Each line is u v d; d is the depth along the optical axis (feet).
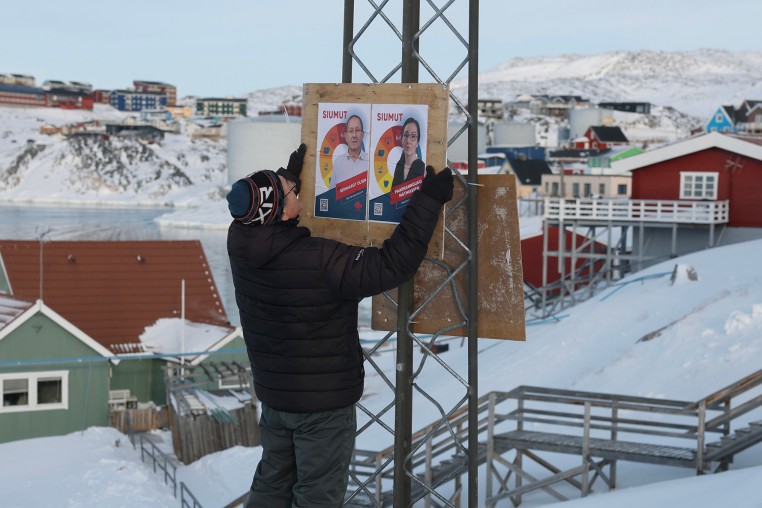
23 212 550.36
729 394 42.37
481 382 86.22
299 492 13.15
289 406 12.93
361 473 47.50
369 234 14.14
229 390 87.97
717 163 131.95
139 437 85.56
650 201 129.39
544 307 123.54
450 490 52.54
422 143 13.61
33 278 103.60
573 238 129.90
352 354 13.12
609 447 44.93
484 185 14.43
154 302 105.60
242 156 483.51
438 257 14.06
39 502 63.21
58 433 85.56
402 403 14.55
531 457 49.14
